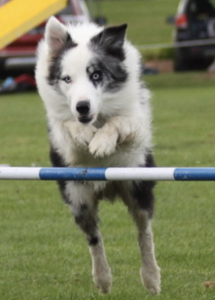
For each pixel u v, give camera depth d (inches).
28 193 596.7
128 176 303.0
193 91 1291.8
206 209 530.6
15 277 412.8
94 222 401.7
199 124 899.4
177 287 387.2
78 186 398.3
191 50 1461.6
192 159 671.8
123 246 461.4
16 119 1023.6
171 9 2908.5
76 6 1306.6
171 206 538.0
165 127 882.8
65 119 379.6
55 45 378.6
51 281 406.0
